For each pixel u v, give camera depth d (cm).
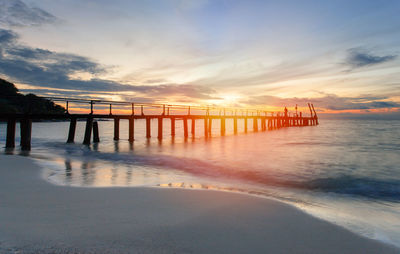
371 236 397
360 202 661
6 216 409
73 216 419
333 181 912
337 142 2509
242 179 923
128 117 2175
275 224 417
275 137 3127
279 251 327
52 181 691
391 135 3481
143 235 353
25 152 1517
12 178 709
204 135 3300
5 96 1641
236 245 337
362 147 2088
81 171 930
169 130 4625
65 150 1658
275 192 746
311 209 542
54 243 317
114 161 1275
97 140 2142
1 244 308
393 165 1249
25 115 1633
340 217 495
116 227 378
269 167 1174
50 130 4466
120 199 528
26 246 305
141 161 1293
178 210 468
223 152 1694
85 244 318
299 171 1086
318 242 361
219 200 538
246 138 2922
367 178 962
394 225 468
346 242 367
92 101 1934
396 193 757
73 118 1895
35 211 439
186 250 315
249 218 439
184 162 1283
